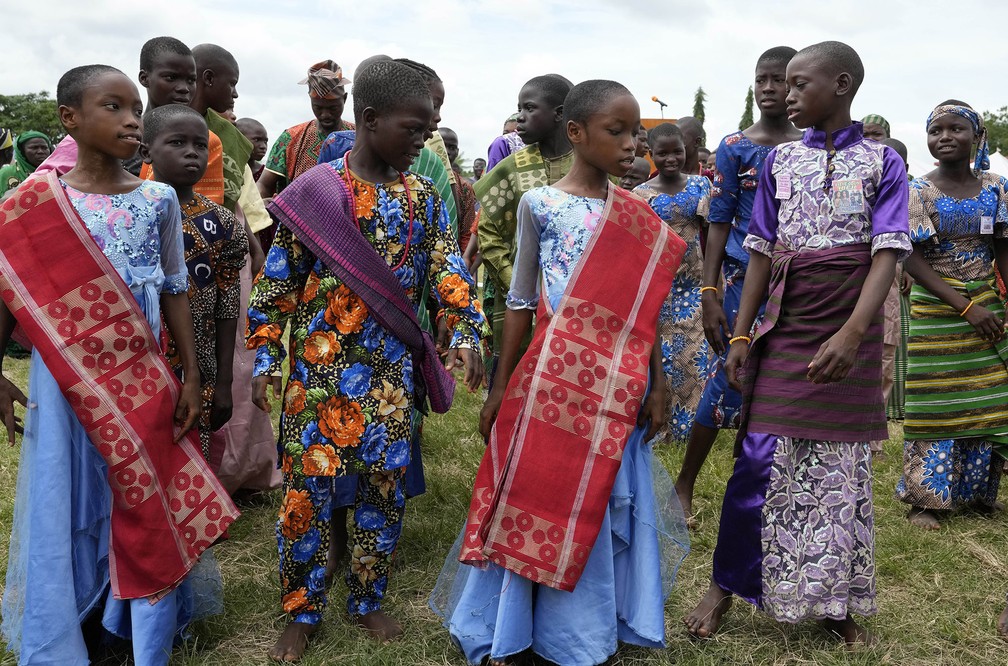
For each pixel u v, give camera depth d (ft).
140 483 9.84
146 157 12.60
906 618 11.97
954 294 15.74
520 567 10.07
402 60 16.62
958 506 17.03
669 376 19.83
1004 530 15.71
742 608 12.20
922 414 16.12
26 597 9.59
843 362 10.41
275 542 14.33
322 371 10.58
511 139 17.79
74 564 9.93
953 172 16.06
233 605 11.98
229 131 16.83
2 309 10.00
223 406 12.19
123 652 10.73
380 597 11.41
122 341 9.88
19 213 9.67
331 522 13.34
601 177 10.82
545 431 10.21
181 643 10.98
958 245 16.10
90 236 9.77
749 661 10.78
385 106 10.28
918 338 16.38
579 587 10.32
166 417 10.19
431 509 15.72
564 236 10.53
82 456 9.89
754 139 15.69
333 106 17.19
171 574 10.03
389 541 11.29
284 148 17.74
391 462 10.83
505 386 11.09
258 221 17.26
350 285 10.37
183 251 10.81
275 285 10.64
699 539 14.53
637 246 10.66
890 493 17.54
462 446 19.34
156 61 14.75
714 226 15.67
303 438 10.57
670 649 11.06
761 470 11.06
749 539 11.18
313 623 10.91
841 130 11.05
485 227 14.80
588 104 10.36
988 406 15.97
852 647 11.08
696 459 15.69
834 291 10.81
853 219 10.80
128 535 9.84
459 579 10.80
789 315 11.12
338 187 10.47
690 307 19.71
